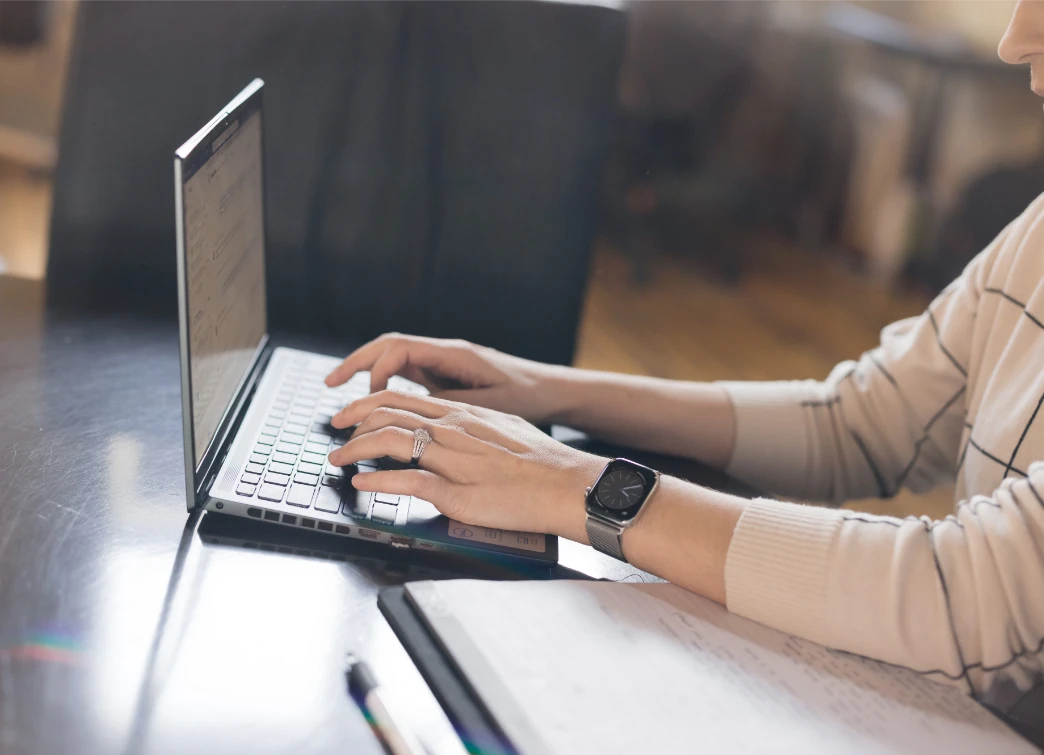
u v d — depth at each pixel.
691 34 3.48
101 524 0.69
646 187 3.39
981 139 3.60
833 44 3.79
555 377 0.97
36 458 0.77
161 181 1.22
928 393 0.98
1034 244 0.89
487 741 0.53
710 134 3.74
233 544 0.70
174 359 0.98
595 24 1.25
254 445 0.81
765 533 0.69
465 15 1.23
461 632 0.60
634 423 0.97
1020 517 0.66
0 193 2.81
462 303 1.32
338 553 0.71
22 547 0.66
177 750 0.51
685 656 0.62
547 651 0.60
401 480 0.73
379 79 1.24
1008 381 0.85
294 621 0.62
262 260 0.97
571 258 1.31
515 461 0.76
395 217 1.28
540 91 1.26
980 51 3.57
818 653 0.66
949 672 0.64
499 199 1.29
